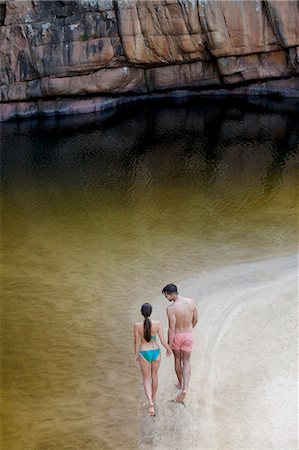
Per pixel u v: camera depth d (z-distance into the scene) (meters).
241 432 7.72
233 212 15.69
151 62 29.61
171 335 8.07
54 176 20.23
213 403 8.27
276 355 9.23
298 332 9.80
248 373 8.86
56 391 8.91
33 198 17.94
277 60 28.89
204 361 9.21
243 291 11.29
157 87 30.78
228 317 10.40
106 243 14.16
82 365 9.51
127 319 10.76
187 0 27.19
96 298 11.57
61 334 10.43
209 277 12.02
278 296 10.98
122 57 29.14
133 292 11.70
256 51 28.45
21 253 13.88
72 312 11.12
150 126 26.95
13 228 15.49
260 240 13.71
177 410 8.20
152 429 7.93
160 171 20.14
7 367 9.56
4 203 17.56
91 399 8.68
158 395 8.51
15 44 28.23
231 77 29.78
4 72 28.70
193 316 8.20
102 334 10.35
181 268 12.54
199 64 30.05
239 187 17.81
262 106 28.84
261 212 15.54
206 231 14.47
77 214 16.31
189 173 19.69
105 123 28.06
